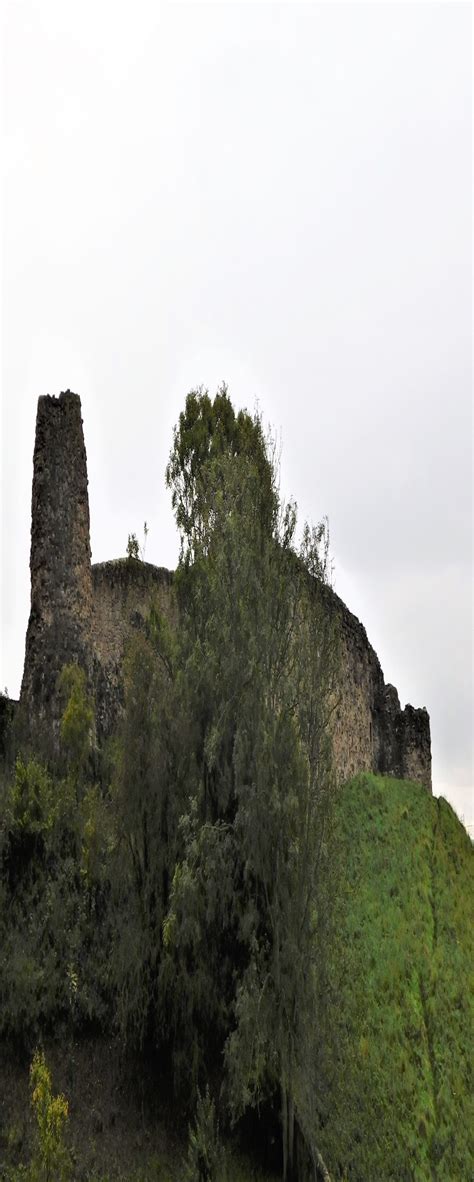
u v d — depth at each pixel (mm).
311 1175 17953
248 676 20531
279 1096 18484
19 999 18250
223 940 19031
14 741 21953
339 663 22484
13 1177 15836
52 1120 16188
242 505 22672
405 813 31844
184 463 23844
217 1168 16797
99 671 24219
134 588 25688
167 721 20672
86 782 21500
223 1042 18656
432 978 26266
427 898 28844
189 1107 18109
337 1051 19984
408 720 40188
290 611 21828
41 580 23578
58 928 19125
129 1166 17047
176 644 21422
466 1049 24641
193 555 22406
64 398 25016
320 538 23172
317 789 20391
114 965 18891
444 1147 22031
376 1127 20859
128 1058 18500
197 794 19906
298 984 18609
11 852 19828
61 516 24078
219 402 24469
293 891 19266
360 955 26312
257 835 19219
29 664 23094
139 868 19859
